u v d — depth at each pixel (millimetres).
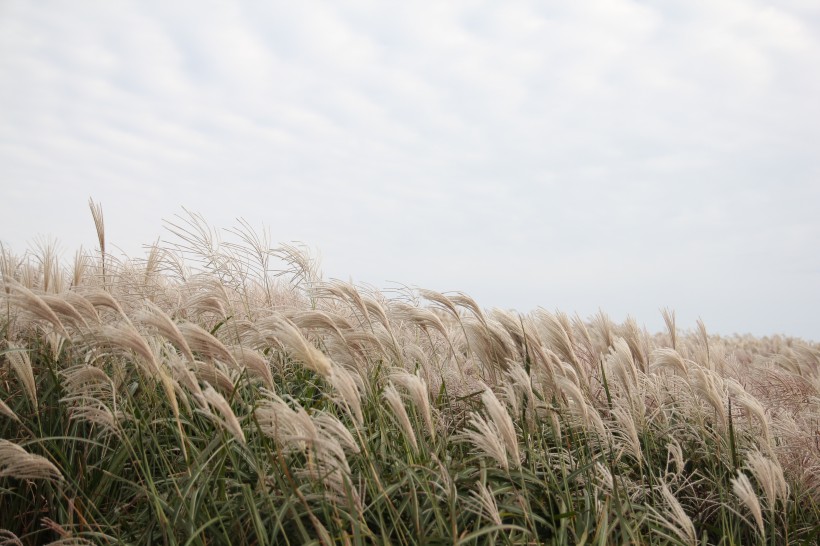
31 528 2848
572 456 3266
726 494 3209
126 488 2975
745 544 3135
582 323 4039
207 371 2773
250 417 2896
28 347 3461
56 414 3119
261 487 2709
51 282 3676
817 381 4457
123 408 2988
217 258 4309
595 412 3119
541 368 3354
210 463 2934
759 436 3533
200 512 2703
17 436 3051
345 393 2607
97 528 2748
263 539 2494
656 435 3635
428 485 2721
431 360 4020
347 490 2477
